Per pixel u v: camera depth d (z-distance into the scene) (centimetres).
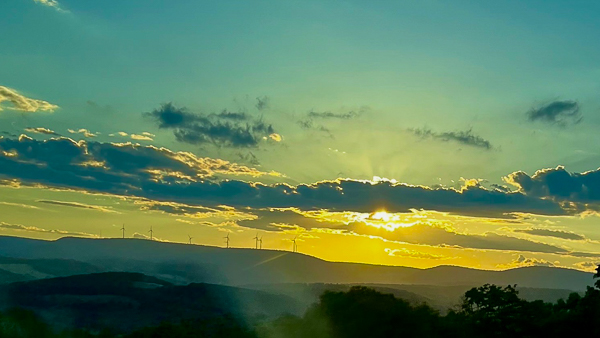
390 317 7375
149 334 9194
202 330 10125
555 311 8925
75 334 9906
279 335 8456
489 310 8562
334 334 7638
